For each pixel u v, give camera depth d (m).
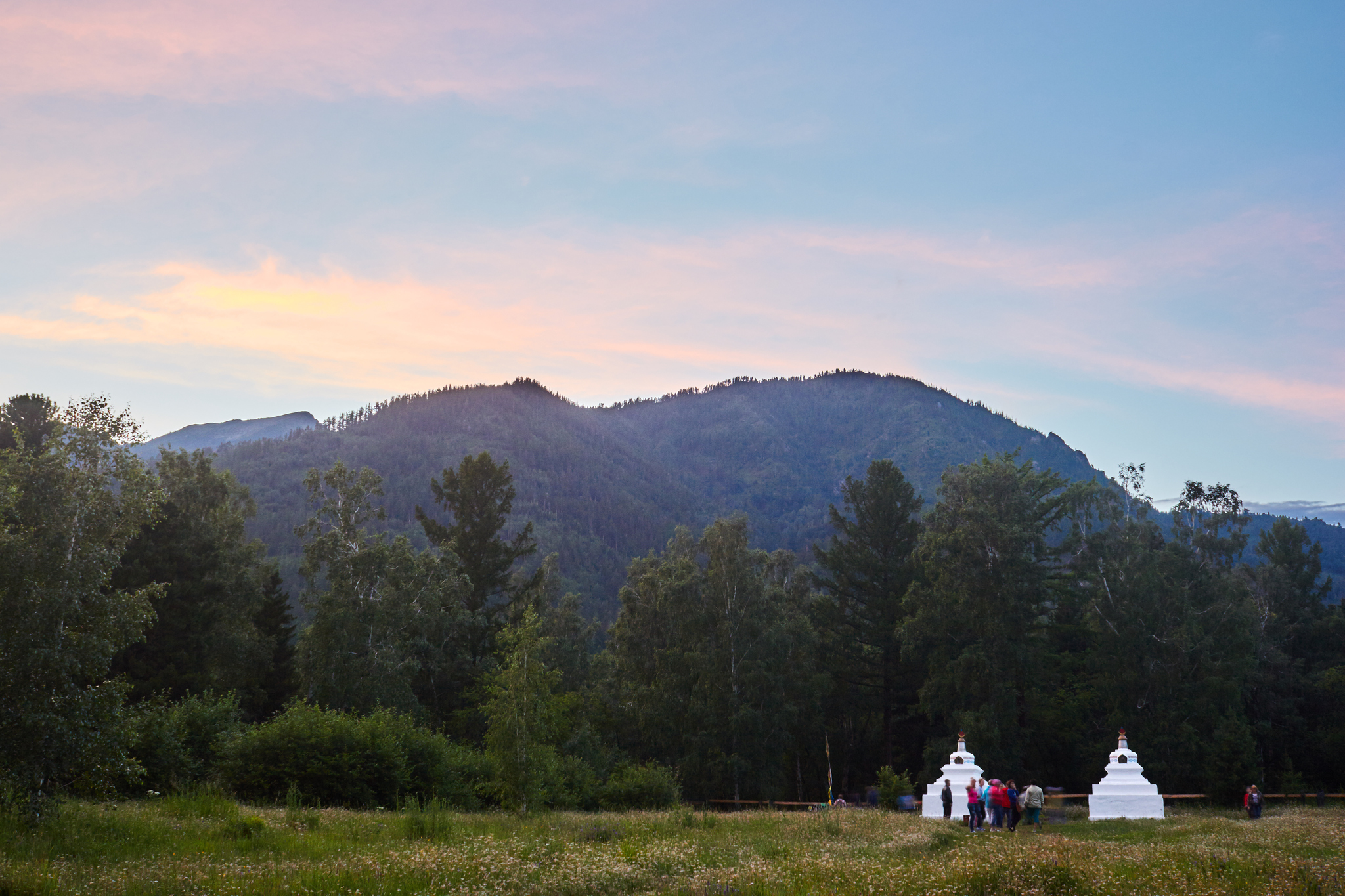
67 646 18.66
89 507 19.80
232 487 69.31
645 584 67.44
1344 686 63.97
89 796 22.84
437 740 33.78
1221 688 57.41
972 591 58.38
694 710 56.12
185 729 30.45
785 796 60.59
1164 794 55.88
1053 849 16.56
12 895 11.80
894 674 67.25
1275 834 24.20
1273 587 77.12
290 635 66.94
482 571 67.06
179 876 13.26
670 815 28.97
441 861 15.30
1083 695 62.38
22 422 47.12
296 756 28.88
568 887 14.34
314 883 13.39
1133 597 60.34
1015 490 64.25
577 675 68.50
